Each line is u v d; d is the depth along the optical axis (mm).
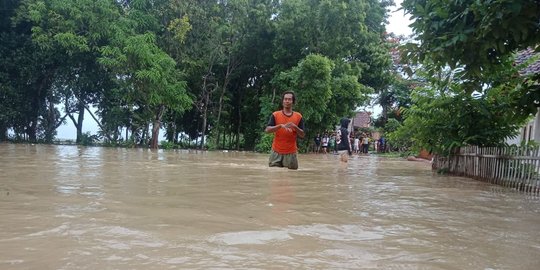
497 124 9250
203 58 22672
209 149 23859
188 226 2908
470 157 8875
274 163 8930
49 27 20406
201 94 23766
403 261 2305
